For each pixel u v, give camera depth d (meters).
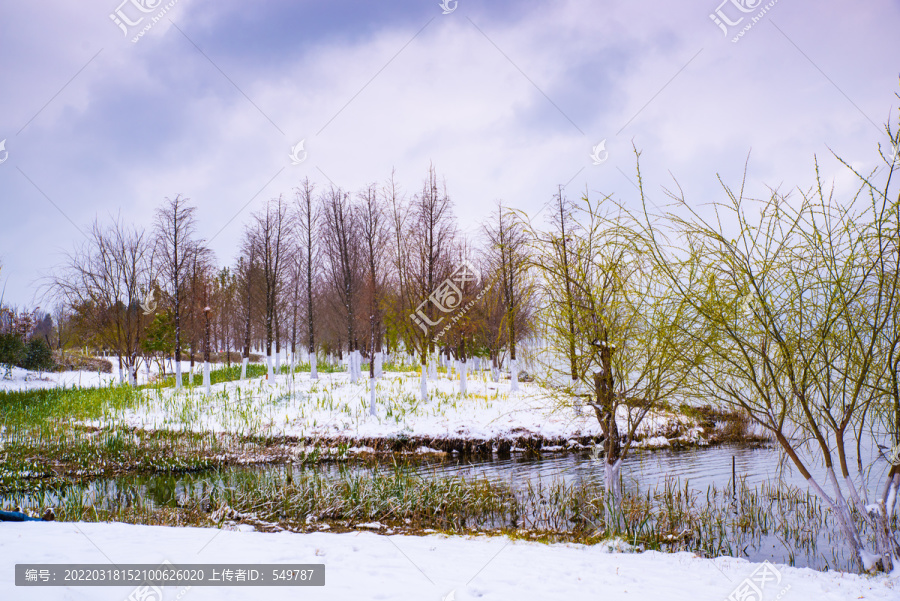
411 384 26.25
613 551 7.97
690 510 10.41
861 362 6.96
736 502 11.27
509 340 24.45
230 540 7.48
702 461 15.42
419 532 9.57
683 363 8.48
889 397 7.14
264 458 16.64
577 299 9.45
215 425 19.50
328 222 27.83
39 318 40.72
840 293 6.88
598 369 9.61
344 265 27.02
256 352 54.22
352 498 11.33
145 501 12.00
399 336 28.97
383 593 5.36
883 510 6.96
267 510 11.01
